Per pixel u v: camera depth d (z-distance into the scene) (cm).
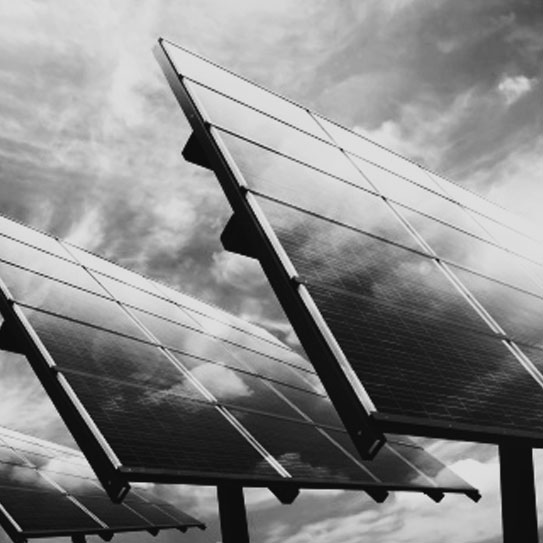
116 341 986
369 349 545
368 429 473
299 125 963
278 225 629
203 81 823
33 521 1238
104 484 668
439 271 805
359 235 753
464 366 630
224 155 670
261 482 816
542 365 742
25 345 834
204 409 947
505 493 620
